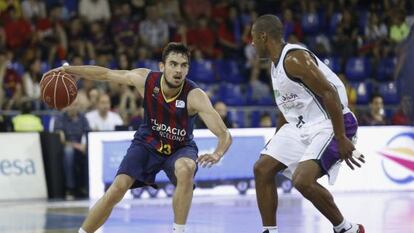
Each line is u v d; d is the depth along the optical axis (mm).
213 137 19734
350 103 25688
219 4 29781
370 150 20891
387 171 20984
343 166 20578
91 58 25469
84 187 19500
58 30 25719
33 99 22578
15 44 25469
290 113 9867
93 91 20750
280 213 14797
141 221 13672
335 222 9656
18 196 18953
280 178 20266
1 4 26094
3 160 19000
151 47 26891
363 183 20750
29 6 26406
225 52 28594
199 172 19641
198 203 17344
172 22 28375
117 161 19312
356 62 28688
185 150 9430
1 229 12617
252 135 20312
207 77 27188
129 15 27609
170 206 16766
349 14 29750
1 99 22312
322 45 28859
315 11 30094
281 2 30672
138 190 19188
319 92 9289
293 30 28875
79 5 27328
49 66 24719
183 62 9148
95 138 19203
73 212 15547
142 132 9547
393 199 17938
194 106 9273
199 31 28094
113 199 9195
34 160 19375
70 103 9734
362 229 9867
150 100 9391
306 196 9523
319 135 9570
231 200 18203
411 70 18047
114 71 9734
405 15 30203
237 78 27766
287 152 9844
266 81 27266
